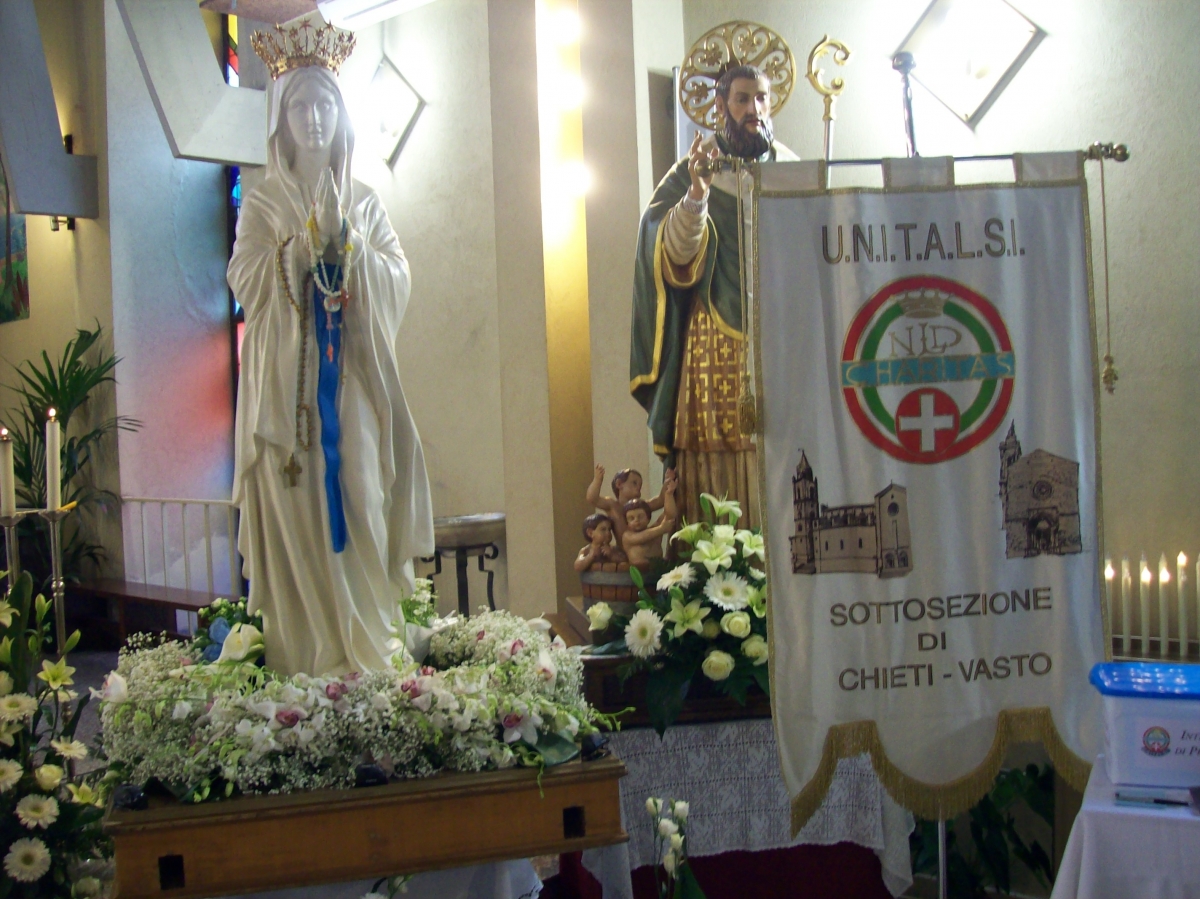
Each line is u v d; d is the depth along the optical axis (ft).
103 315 24.09
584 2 14.58
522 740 8.66
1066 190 8.86
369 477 9.71
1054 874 10.89
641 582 10.49
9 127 22.88
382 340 9.98
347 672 9.19
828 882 10.46
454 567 18.26
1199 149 11.61
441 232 18.43
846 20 14.14
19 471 23.84
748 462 11.27
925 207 8.77
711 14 15.06
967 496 8.77
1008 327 8.77
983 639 8.75
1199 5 11.55
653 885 10.09
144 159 24.26
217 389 25.53
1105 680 7.64
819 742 8.66
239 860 7.84
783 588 8.68
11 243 27.04
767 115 10.87
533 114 15.11
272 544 9.52
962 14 13.25
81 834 8.98
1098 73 12.26
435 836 8.20
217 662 9.32
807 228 8.72
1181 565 11.37
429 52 18.35
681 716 10.02
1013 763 11.03
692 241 10.92
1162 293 11.91
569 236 15.39
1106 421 12.30
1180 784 7.36
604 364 14.51
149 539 24.18
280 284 9.59
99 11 23.76
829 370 8.70
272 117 9.94
